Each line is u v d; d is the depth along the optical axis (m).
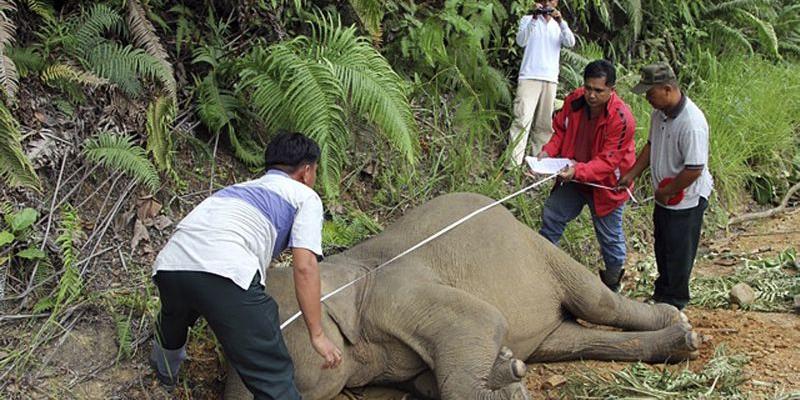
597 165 5.10
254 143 6.05
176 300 3.60
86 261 4.68
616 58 9.61
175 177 5.46
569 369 4.77
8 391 3.95
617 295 5.02
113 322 4.46
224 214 3.55
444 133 7.11
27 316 4.32
